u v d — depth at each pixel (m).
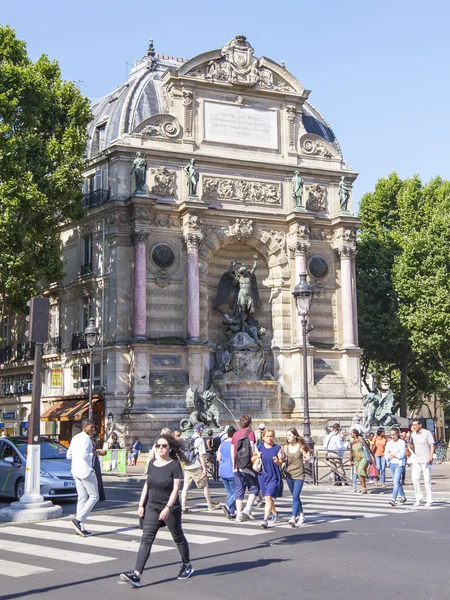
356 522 18.98
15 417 60.00
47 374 56.62
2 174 42.81
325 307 55.66
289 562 13.56
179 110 53.22
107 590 11.56
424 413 103.31
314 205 56.25
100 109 59.78
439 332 56.59
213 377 51.59
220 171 53.78
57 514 20.47
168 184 51.88
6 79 43.66
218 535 16.81
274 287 54.62
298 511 18.89
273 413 52.59
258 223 54.44
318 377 54.22
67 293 55.69
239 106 54.97
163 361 50.16
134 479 36.22
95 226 53.25
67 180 45.06
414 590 11.33
